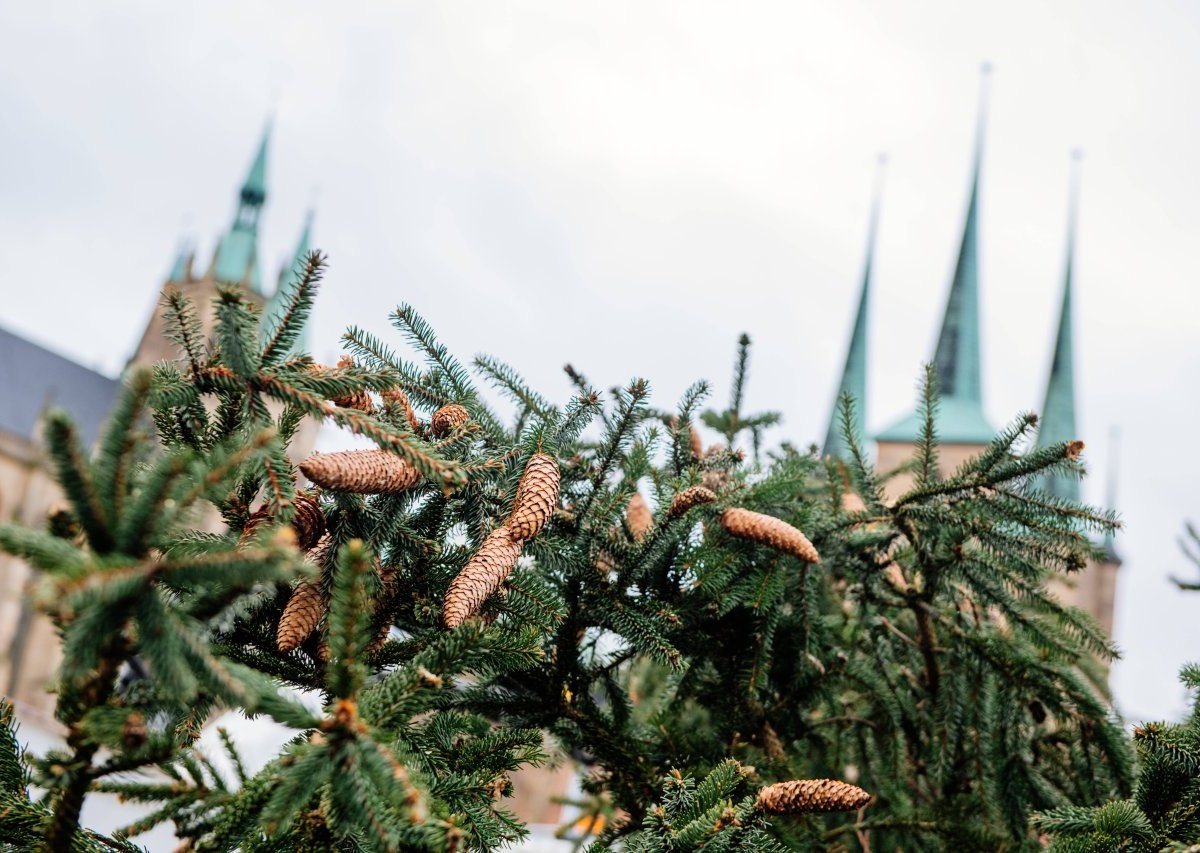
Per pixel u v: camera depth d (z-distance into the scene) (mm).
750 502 2584
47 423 1669
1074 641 2824
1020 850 2771
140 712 1836
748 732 2762
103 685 1799
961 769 3006
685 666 2395
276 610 2174
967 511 2598
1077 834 2223
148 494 1711
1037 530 2580
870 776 3125
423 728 2215
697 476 2547
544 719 2553
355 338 2424
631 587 2541
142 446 1830
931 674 2998
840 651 2920
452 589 2080
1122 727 2861
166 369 2088
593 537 2426
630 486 2430
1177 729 2229
